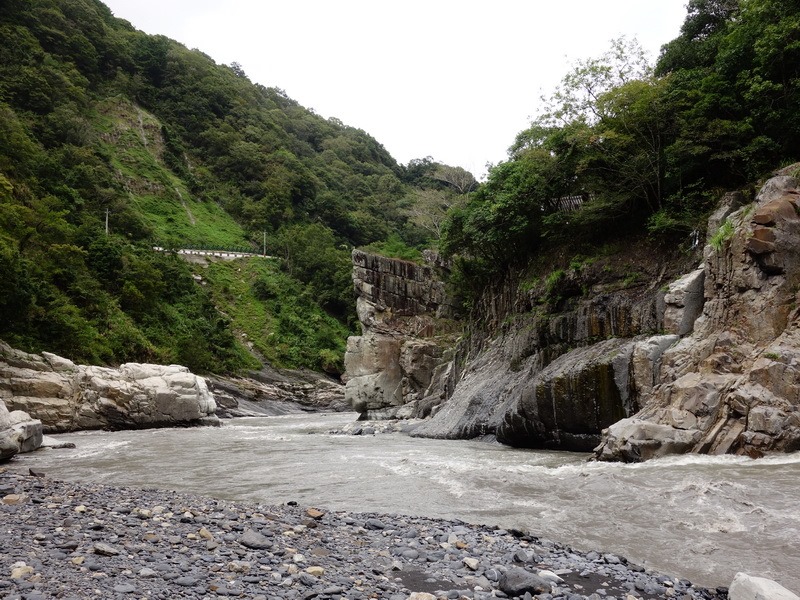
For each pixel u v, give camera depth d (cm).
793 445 1388
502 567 748
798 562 754
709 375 1641
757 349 1617
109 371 3950
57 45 9975
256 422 4800
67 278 5422
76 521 893
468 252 3922
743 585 628
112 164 9538
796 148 2242
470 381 3198
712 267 1831
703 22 3244
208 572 675
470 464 1688
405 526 966
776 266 1648
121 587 596
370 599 621
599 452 1691
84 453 2311
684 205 2436
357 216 11650
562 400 2134
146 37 12781
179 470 1775
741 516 936
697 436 1523
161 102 12062
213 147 11931
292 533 877
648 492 1111
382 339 4700
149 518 945
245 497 1291
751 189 2145
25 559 674
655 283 2341
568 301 2731
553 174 3014
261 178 11812
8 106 7244
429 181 13975
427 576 713
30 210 5266
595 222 2850
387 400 4569
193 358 6203
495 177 3488
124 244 7475
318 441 2736
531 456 1922
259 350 7719
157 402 3919
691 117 2480
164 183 10194
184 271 7938
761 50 2241
